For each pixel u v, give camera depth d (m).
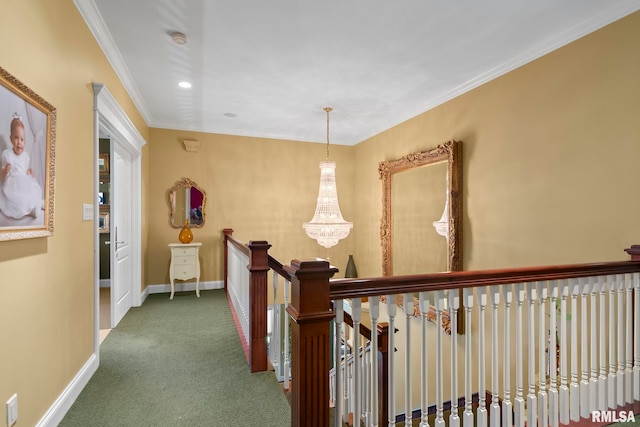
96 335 2.38
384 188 4.75
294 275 1.23
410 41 2.65
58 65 1.81
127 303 3.85
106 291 5.31
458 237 3.45
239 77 3.31
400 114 4.39
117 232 3.44
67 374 1.94
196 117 4.57
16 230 1.41
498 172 3.08
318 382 1.25
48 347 1.71
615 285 1.89
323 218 4.27
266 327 2.37
